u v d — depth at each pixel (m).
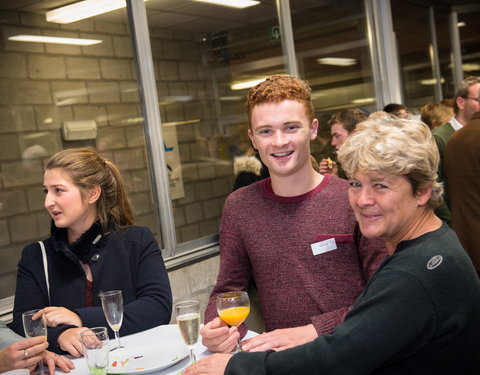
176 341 1.69
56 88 3.02
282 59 4.38
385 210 1.17
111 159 3.26
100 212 2.03
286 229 1.69
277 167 1.66
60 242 1.96
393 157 1.12
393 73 5.65
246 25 4.06
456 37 6.68
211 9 3.80
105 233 2.02
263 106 1.64
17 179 2.84
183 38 3.63
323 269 1.66
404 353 1.10
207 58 3.78
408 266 1.09
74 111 3.10
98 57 3.21
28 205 2.88
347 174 1.22
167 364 1.45
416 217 1.18
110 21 3.28
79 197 1.94
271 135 1.66
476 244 2.79
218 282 1.82
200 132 3.71
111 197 2.07
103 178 2.02
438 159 1.17
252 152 3.89
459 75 6.71
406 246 1.16
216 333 1.51
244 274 1.82
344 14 5.18
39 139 2.94
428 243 1.12
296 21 4.56
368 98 5.43
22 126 2.87
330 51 4.93
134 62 3.39
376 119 1.21
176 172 3.57
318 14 4.83
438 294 1.06
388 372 1.14
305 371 1.14
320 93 4.75
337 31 5.05
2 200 2.77
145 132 3.44
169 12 3.55
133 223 2.18
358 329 1.10
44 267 1.97
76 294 1.94
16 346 1.50
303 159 1.67
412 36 6.05
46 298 1.96
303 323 1.68
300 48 4.58
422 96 6.17
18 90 2.86
